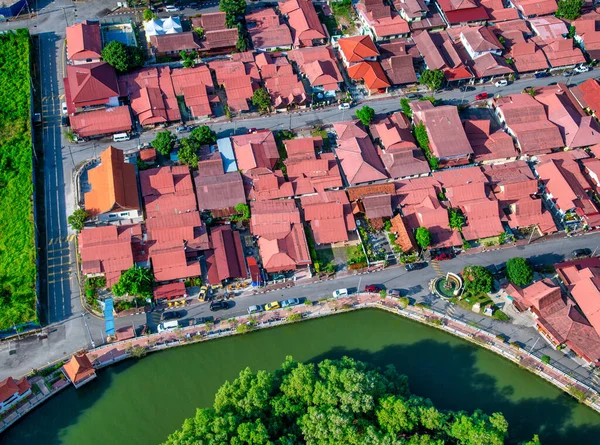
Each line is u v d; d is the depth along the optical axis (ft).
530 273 540.11
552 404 490.90
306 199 594.65
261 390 444.55
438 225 581.12
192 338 507.71
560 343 508.12
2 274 533.14
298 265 559.38
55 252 557.74
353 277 558.15
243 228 583.17
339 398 441.27
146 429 469.16
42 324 513.45
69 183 606.55
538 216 596.70
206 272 547.90
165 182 589.32
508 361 513.04
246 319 523.70
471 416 449.06
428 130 643.04
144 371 499.51
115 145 636.48
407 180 618.44
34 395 471.62
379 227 583.17
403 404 435.53
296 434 435.53
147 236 554.05
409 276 561.43
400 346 522.88
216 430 418.92
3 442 458.09
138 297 530.68
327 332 530.27
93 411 476.54
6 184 596.29
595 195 625.82
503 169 629.10
